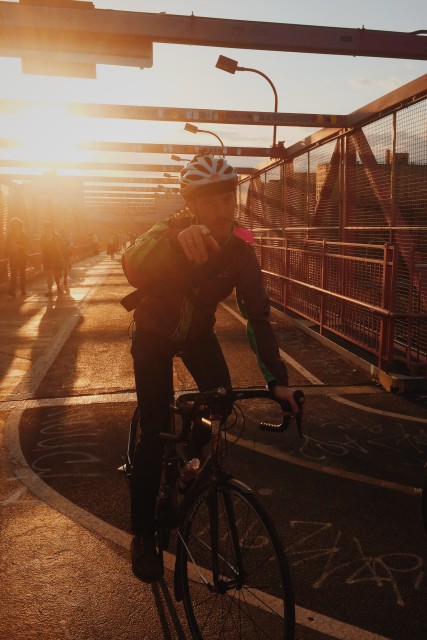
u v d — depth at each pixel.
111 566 3.35
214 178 2.39
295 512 3.98
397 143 9.05
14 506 4.11
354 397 6.66
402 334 7.58
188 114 12.25
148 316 2.70
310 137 13.29
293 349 9.16
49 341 10.03
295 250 11.83
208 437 2.85
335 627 2.83
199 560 2.63
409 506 4.08
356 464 4.80
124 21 8.53
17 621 2.88
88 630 2.81
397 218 9.10
